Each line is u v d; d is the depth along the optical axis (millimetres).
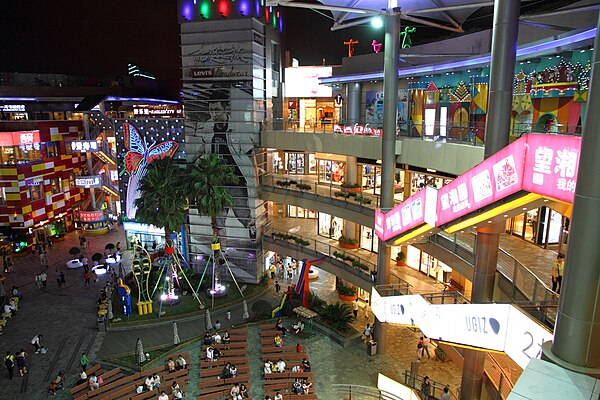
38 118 65938
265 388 27641
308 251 39312
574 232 8430
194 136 43375
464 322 14445
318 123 50938
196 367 30203
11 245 49531
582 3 21062
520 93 24141
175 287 41375
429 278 36281
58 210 56281
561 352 8805
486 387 19203
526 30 26047
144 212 38844
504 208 12805
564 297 8719
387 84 27000
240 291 40719
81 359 28812
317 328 34438
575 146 9023
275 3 23719
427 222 18672
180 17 41500
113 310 37406
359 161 43188
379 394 26500
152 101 69250
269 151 44938
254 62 40969
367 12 25766
